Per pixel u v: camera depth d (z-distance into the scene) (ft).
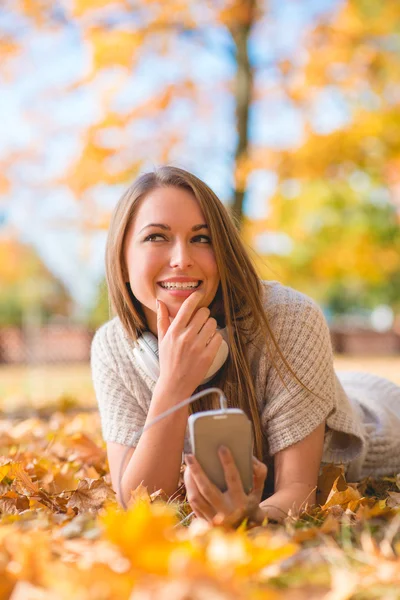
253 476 5.46
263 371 6.88
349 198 47.91
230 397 6.77
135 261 6.66
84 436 10.05
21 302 102.12
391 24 30.73
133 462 6.23
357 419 7.84
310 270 50.49
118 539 4.06
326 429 7.43
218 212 6.69
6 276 69.62
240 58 29.84
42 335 62.03
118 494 6.26
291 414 6.63
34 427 13.74
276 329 6.89
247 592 3.72
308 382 6.73
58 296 104.83
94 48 29.35
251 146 30.63
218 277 6.72
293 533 5.13
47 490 7.77
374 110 30.99
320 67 30.50
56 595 3.75
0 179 31.12
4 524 5.67
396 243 50.78
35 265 93.09
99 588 3.73
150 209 6.57
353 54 30.53
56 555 4.62
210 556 4.04
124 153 30.30
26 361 61.67
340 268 49.37
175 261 6.43
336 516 6.00
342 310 114.52
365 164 31.24
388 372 35.47
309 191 43.01
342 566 4.42
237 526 5.31
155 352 6.79
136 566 3.91
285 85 30.68
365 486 7.61
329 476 7.05
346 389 9.36
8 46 29.55
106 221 31.22
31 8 28.73
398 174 32.68
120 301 7.06
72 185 30.22
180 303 6.53
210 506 5.32
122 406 7.29
